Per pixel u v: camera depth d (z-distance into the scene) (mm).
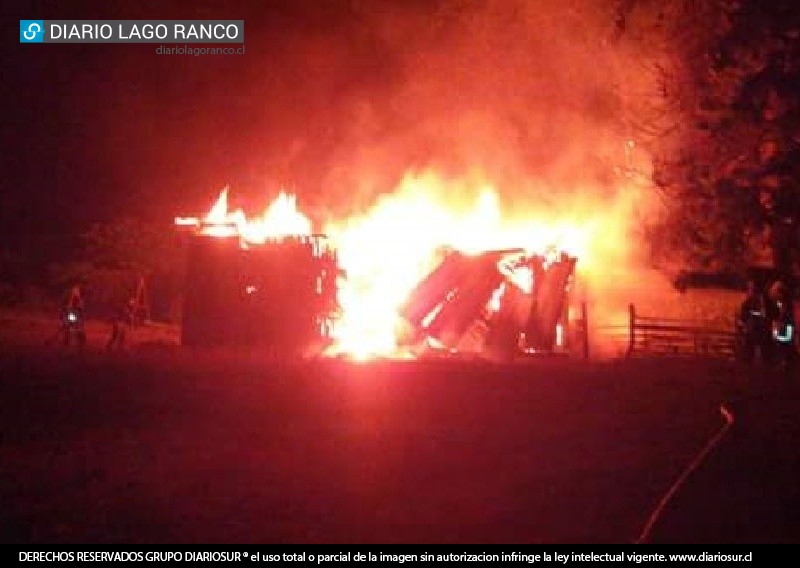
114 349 24406
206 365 20734
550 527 9633
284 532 9492
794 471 12055
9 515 10055
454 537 9312
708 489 11125
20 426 14242
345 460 12344
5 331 27906
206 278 24328
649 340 28016
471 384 18562
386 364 21656
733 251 29484
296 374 19484
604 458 12586
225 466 12016
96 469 11844
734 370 21594
